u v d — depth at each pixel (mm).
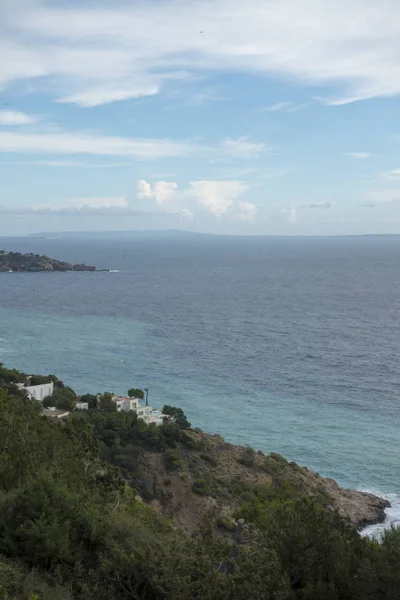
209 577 17594
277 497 49344
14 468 27062
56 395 77438
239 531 27656
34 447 30391
